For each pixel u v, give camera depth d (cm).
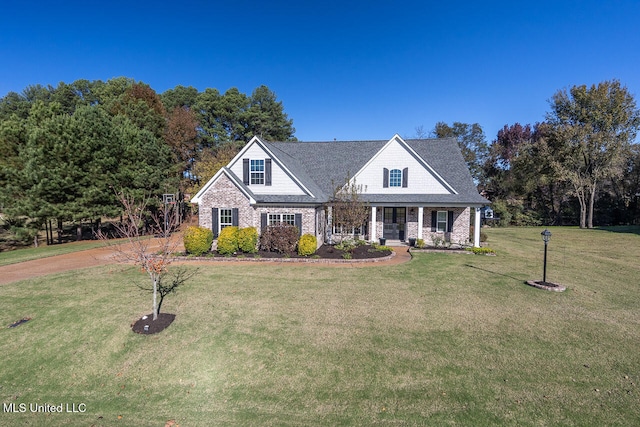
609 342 757
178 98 5219
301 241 1680
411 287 1173
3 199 2162
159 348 757
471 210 2834
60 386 646
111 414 564
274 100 5697
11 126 2361
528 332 809
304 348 742
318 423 521
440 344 751
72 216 2355
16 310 959
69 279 1280
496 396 571
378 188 2236
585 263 1611
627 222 3950
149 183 2942
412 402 561
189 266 1494
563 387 592
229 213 1852
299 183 1930
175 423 535
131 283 1224
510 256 1788
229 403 579
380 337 787
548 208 4409
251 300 1036
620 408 536
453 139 2572
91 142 2445
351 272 1390
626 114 3297
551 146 3738
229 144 4362
